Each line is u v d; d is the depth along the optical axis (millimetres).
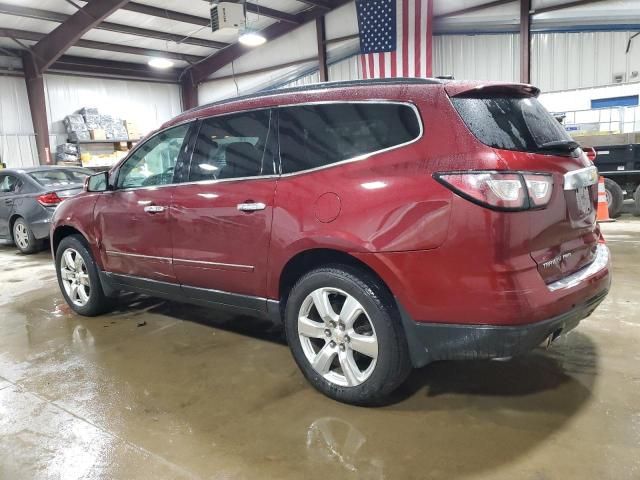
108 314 4027
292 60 13844
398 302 2100
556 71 10164
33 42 11664
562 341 2986
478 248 1891
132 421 2314
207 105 3020
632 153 7270
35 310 4289
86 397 2572
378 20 10664
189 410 2398
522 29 10164
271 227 2469
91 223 3646
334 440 2084
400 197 2045
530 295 1900
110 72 13852
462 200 1907
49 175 7414
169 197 3029
